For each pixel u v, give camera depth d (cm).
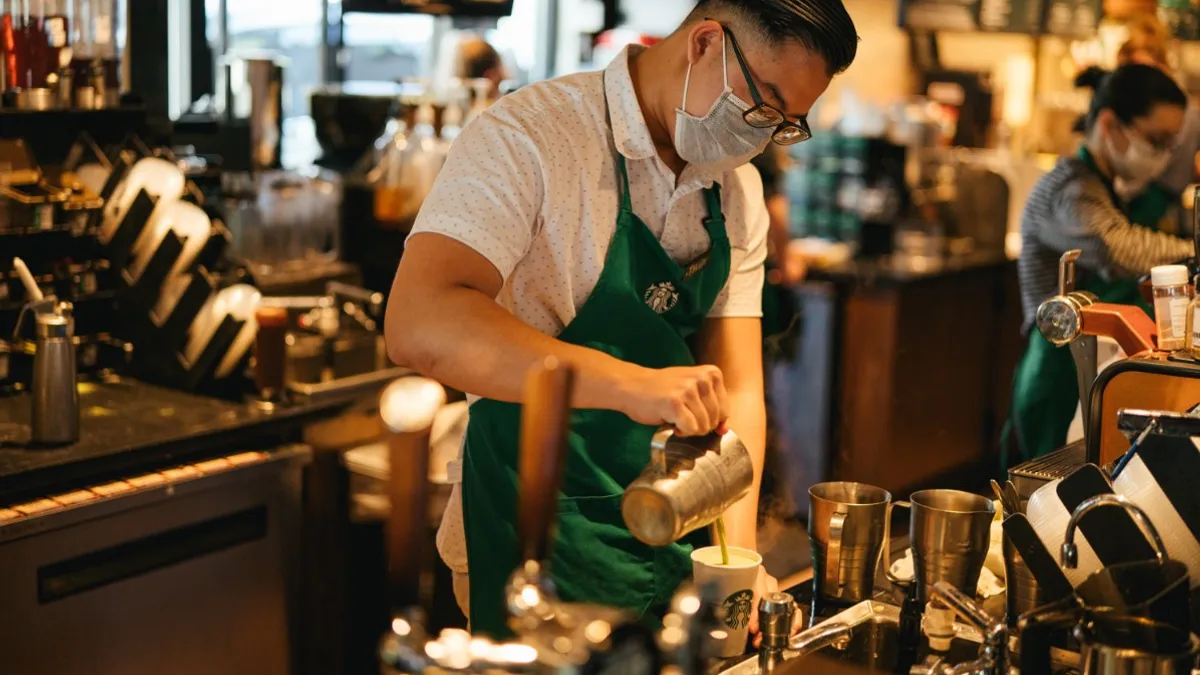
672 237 173
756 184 189
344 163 373
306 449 280
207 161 321
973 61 624
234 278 298
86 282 289
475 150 158
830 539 148
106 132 294
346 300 319
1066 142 564
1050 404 306
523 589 87
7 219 265
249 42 443
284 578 279
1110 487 128
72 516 234
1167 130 303
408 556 77
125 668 248
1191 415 129
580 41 584
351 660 303
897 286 459
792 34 150
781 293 335
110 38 293
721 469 132
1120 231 307
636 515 127
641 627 95
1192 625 129
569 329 167
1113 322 161
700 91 157
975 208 524
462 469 179
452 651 85
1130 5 521
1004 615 146
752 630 144
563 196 162
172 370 289
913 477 489
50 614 234
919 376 481
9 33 270
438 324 142
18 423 258
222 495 263
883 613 147
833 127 558
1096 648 113
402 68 511
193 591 260
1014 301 539
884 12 597
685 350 172
